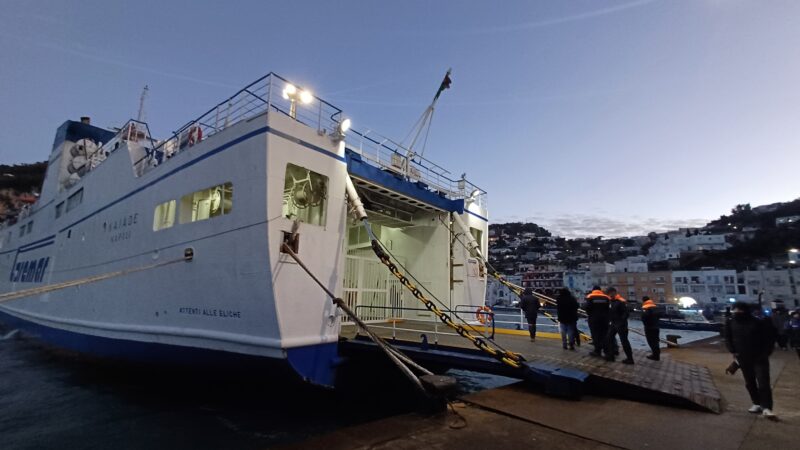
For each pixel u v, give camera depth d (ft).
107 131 59.62
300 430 23.21
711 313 170.81
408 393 30.78
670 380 22.20
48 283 49.93
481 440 14.97
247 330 23.18
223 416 25.68
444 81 40.40
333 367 24.79
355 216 28.96
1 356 46.21
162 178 31.19
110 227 37.35
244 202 23.79
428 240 43.04
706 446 14.30
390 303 42.39
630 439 15.05
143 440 21.68
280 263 22.61
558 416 17.83
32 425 24.16
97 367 38.40
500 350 24.79
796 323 37.06
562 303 30.71
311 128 25.91
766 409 17.67
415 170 40.11
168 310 28.14
